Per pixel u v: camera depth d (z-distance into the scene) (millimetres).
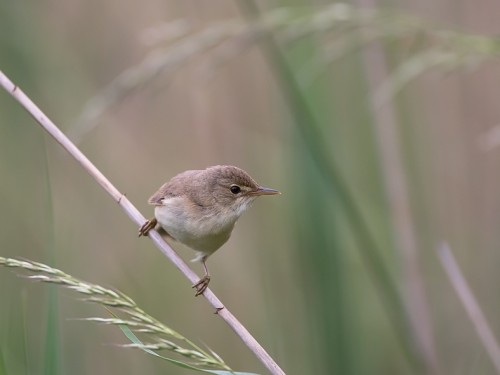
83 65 12109
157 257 11789
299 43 10117
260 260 10867
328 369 9484
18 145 11234
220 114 13383
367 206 11102
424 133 12297
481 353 9555
